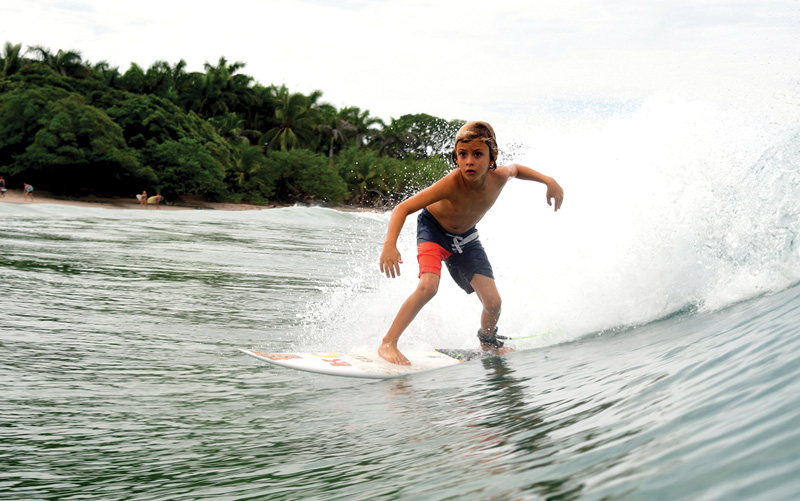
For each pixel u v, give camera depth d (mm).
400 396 3059
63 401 3066
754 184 3945
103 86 50344
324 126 70562
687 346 2551
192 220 27047
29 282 6910
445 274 5863
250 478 2027
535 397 2467
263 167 58719
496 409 2420
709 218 3947
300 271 9836
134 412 2930
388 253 3822
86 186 48688
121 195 50156
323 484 1820
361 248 16062
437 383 3262
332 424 2654
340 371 3664
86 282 7227
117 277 7848
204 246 13891
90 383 3402
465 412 2494
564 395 2346
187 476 2104
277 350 4422
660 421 1534
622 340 3395
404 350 4297
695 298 3793
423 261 4219
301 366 3705
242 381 3555
